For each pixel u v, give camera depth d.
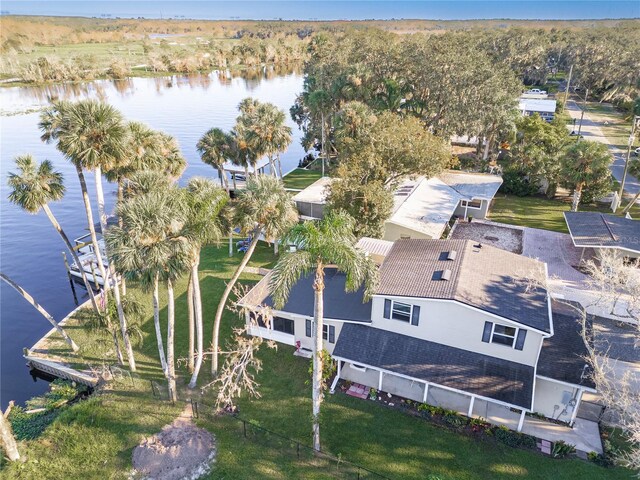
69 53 172.50
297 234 17.16
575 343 22.50
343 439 20.56
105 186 62.22
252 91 128.25
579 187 43.16
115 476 19.05
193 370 24.62
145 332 28.89
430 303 21.78
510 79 63.56
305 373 24.88
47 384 26.81
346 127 46.56
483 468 18.97
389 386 23.59
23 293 25.70
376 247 31.62
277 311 25.81
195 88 133.62
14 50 157.50
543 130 57.31
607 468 18.88
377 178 35.88
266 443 20.50
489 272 23.91
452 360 21.72
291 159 74.81
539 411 21.80
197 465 19.34
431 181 47.03
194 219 19.75
